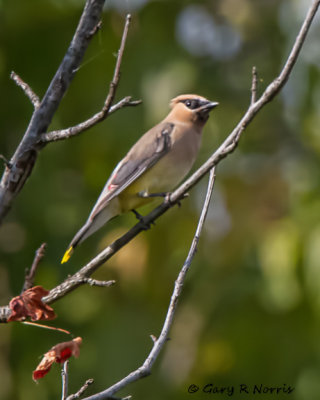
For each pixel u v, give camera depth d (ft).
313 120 40.37
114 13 39.37
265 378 37.50
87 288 39.58
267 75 42.65
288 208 39.01
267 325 37.11
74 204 40.19
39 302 17.24
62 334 39.06
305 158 41.39
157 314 39.27
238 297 36.96
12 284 38.60
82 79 39.55
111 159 39.65
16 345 38.88
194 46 42.09
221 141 40.83
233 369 38.11
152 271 39.17
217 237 39.86
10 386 38.42
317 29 40.47
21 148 17.90
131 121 38.45
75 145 39.55
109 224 39.40
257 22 43.19
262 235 38.09
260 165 41.75
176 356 39.47
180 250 39.68
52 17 39.01
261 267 37.14
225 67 42.37
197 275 39.17
